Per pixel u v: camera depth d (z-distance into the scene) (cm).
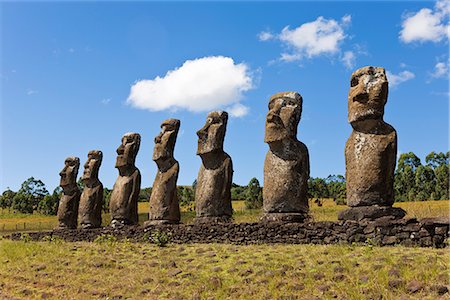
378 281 910
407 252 1090
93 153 2528
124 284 1202
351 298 877
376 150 1387
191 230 1730
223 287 1053
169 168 2048
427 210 1948
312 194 4800
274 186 1588
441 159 5116
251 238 1558
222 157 1861
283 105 1648
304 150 1617
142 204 4812
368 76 1427
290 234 1471
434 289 844
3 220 5006
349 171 1428
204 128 1875
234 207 3978
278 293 965
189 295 1053
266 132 1634
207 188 1820
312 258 1155
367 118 1409
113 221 2198
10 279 1424
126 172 2267
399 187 4778
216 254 1341
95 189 2469
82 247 1770
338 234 1366
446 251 1064
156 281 1179
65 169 2630
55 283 1309
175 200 2020
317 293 937
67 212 2556
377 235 1280
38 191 6506
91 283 1264
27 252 1762
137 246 1692
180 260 1343
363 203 1380
